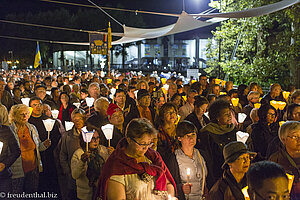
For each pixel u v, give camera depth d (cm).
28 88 1133
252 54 2112
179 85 999
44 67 7669
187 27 1546
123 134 523
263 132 468
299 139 343
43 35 7250
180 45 8275
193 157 369
